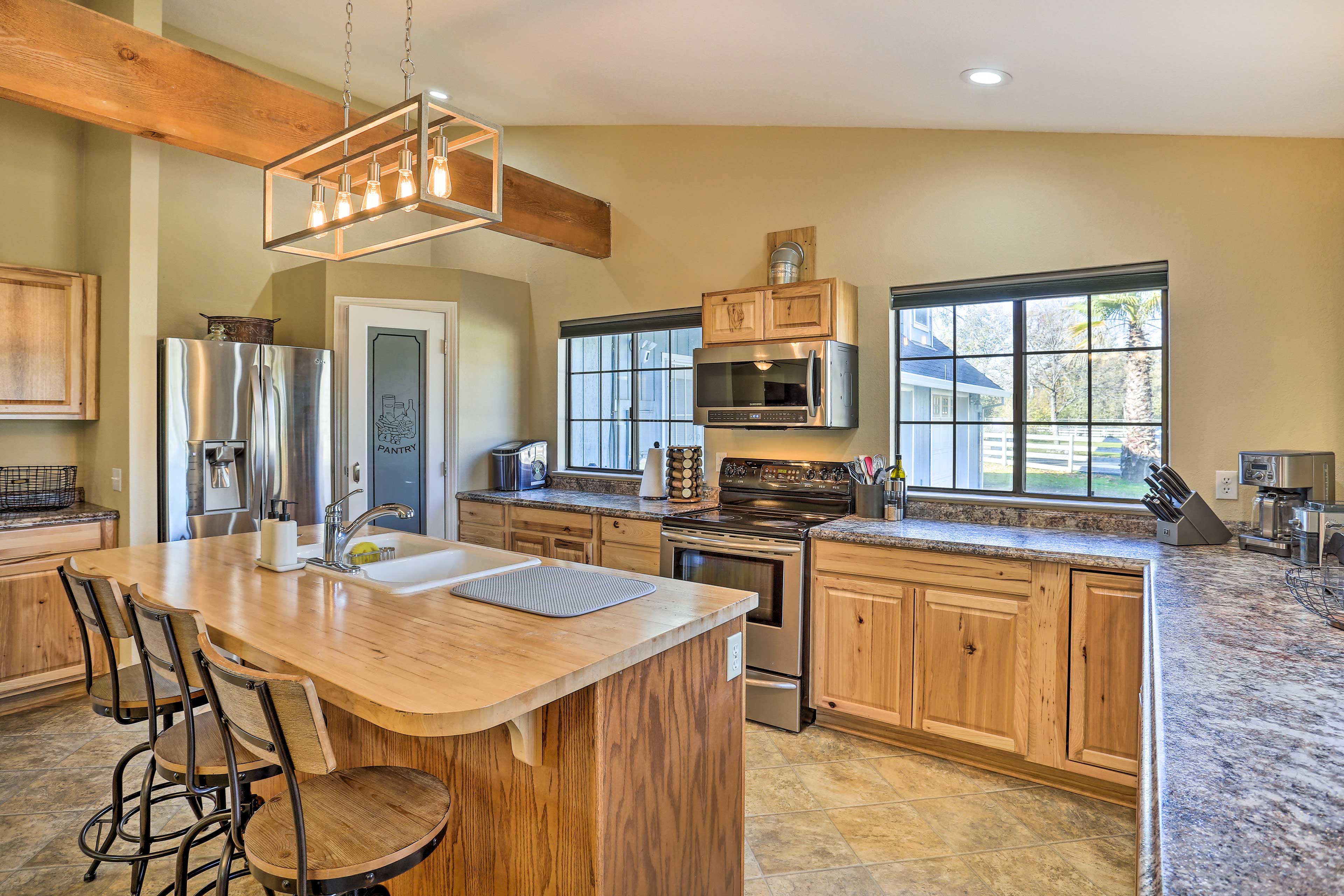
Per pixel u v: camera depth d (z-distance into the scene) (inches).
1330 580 72.6
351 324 170.2
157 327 145.9
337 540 92.7
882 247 141.2
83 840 79.0
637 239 175.8
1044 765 105.2
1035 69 95.0
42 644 128.9
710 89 135.0
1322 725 40.6
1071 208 122.1
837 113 135.3
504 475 183.5
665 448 176.2
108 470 143.0
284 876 50.4
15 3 96.2
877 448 142.6
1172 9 70.7
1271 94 87.3
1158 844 28.9
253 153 118.3
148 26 131.4
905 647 114.7
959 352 137.7
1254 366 108.2
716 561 133.2
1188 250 112.6
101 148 145.1
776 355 136.6
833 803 101.7
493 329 189.6
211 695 57.7
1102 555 98.2
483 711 48.8
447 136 201.9
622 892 61.1
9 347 132.7
